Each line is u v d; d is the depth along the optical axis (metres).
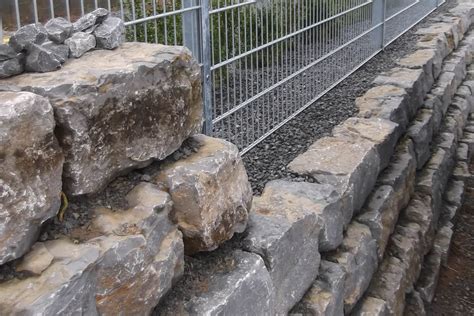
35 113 1.73
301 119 5.14
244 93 4.37
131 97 2.11
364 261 3.78
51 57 2.06
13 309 1.55
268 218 2.93
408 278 4.52
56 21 2.28
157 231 2.09
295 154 4.29
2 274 1.66
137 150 2.18
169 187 2.25
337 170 3.93
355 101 5.77
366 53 7.50
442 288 5.09
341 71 6.48
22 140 1.68
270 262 2.66
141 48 2.42
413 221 5.12
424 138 6.11
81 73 2.01
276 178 3.85
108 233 1.93
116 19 2.49
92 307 1.76
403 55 7.94
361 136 4.74
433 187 5.79
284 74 4.84
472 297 5.01
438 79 8.04
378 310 3.76
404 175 5.07
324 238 3.34
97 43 2.39
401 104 5.70
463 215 6.34
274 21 4.50
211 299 2.20
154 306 2.06
